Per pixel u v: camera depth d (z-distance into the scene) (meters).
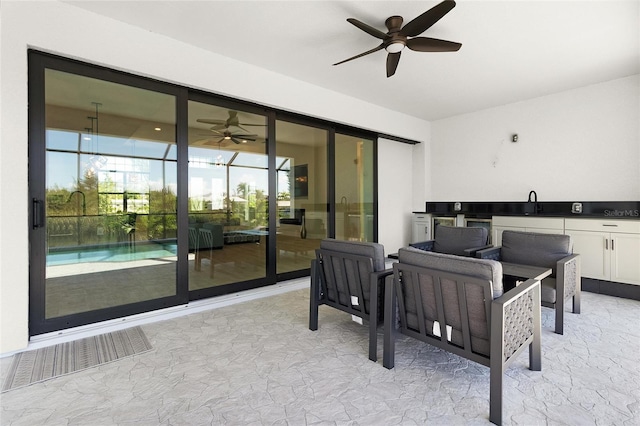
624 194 3.74
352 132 4.83
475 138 5.15
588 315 2.87
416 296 1.89
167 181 3.01
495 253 3.09
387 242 5.48
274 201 3.81
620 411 1.57
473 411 1.58
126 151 2.80
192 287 3.23
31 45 2.23
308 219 4.30
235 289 3.48
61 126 2.47
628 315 2.86
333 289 2.52
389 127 5.01
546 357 2.12
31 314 2.32
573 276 2.79
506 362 1.57
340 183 4.68
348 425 1.48
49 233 2.43
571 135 4.14
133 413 1.58
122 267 2.79
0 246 2.12
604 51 3.06
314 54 3.18
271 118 3.76
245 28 2.70
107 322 2.61
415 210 5.83
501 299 1.55
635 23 2.56
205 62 3.07
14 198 2.16
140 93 2.85
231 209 3.51
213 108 3.35
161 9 2.43
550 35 2.76
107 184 2.72
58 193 2.48
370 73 3.62
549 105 4.33
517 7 2.36
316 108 4.01
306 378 1.89
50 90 2.40
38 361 2.09
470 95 4.36
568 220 3.71
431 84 3.96
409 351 2.25
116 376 1.92
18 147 2.17
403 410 1.59
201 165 3.29
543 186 4.40
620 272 3.35
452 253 3.38
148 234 2.91
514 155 4.69
